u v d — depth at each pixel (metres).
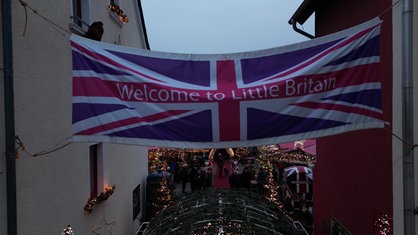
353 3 5.79
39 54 3.96
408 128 2.74
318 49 2.94
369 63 2.87
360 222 5.54
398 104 3.67
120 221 7.61
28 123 3.70
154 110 2.91
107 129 2.89
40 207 3.95
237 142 2.88
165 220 5.72
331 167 7.41
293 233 5.49
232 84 2.92
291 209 10.62
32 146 3.79
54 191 4.32
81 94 2.90
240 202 6.08
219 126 2.89
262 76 2.95
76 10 5.54
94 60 2.93
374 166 4.89
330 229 7.50
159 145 2.88
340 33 2.91
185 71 2.98
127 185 8.44
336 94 2.87
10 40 2.90
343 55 2.86
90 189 6.06
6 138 2.90
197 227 5.07
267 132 2.88
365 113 2.87
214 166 25.77
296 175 11.51
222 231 4.86
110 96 2.91
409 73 2.73
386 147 4.43
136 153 9.83
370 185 5.07
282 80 2.87
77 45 2.92
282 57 2.96
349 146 6.15
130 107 2.92
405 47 2.74
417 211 3.02
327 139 7.74
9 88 2.89
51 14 4.29
